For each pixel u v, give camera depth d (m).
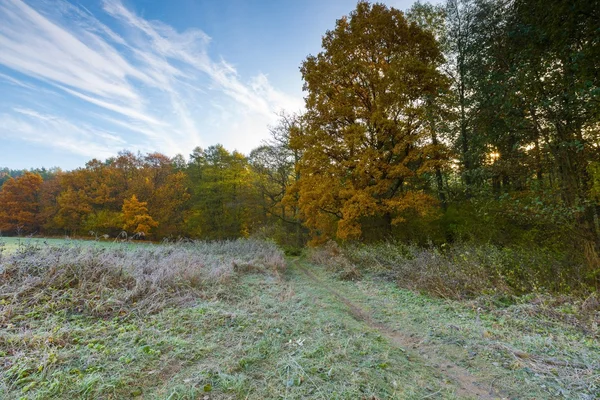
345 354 2.99
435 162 10.06
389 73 9.97
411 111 10.01
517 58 5.73
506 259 5.87
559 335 3.47
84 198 26.47
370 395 2.28
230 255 10.59
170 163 30.48
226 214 23.09
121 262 5.44
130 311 4.01
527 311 4.23
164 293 4.80
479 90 7.12
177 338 3.26
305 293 6.09
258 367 2.74
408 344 3.56
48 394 2.15
